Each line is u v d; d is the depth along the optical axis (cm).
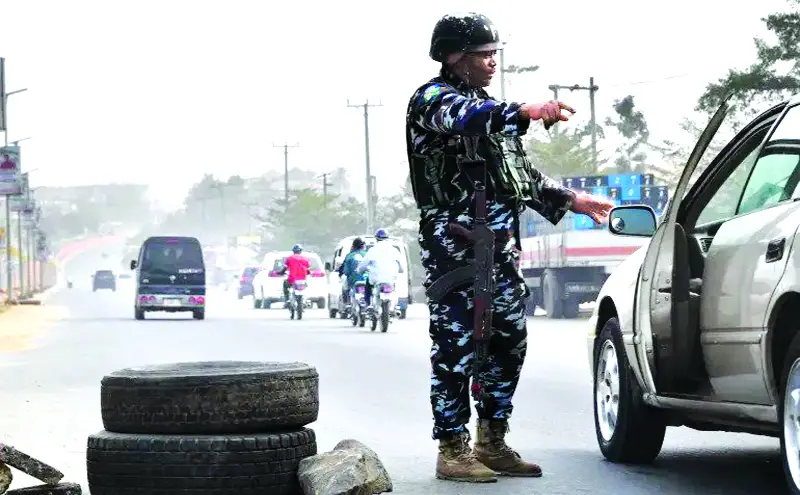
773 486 782
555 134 7525
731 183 845
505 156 795
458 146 784
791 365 649
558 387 1508
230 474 672
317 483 665
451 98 752
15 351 2458
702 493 759
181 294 4191
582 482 803
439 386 809
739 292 705
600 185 3631
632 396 850
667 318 770
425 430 1128
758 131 770
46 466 700
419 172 795
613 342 866
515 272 809
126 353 2378
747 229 718
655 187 3650
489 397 826
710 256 746
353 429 1137
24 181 8512
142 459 675
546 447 981
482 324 785
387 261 3142
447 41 785
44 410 1345
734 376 714
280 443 684
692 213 804
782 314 674
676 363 766
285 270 4138
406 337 2869
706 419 762
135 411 688
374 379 1697
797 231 655
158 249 4194
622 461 879
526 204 837
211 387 682
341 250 4191
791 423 655
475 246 784
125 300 7981
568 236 3512
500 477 826
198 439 673
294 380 703
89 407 1376
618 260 3500
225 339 2852
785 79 4559
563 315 3716
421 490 780
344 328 3384
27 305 6606
